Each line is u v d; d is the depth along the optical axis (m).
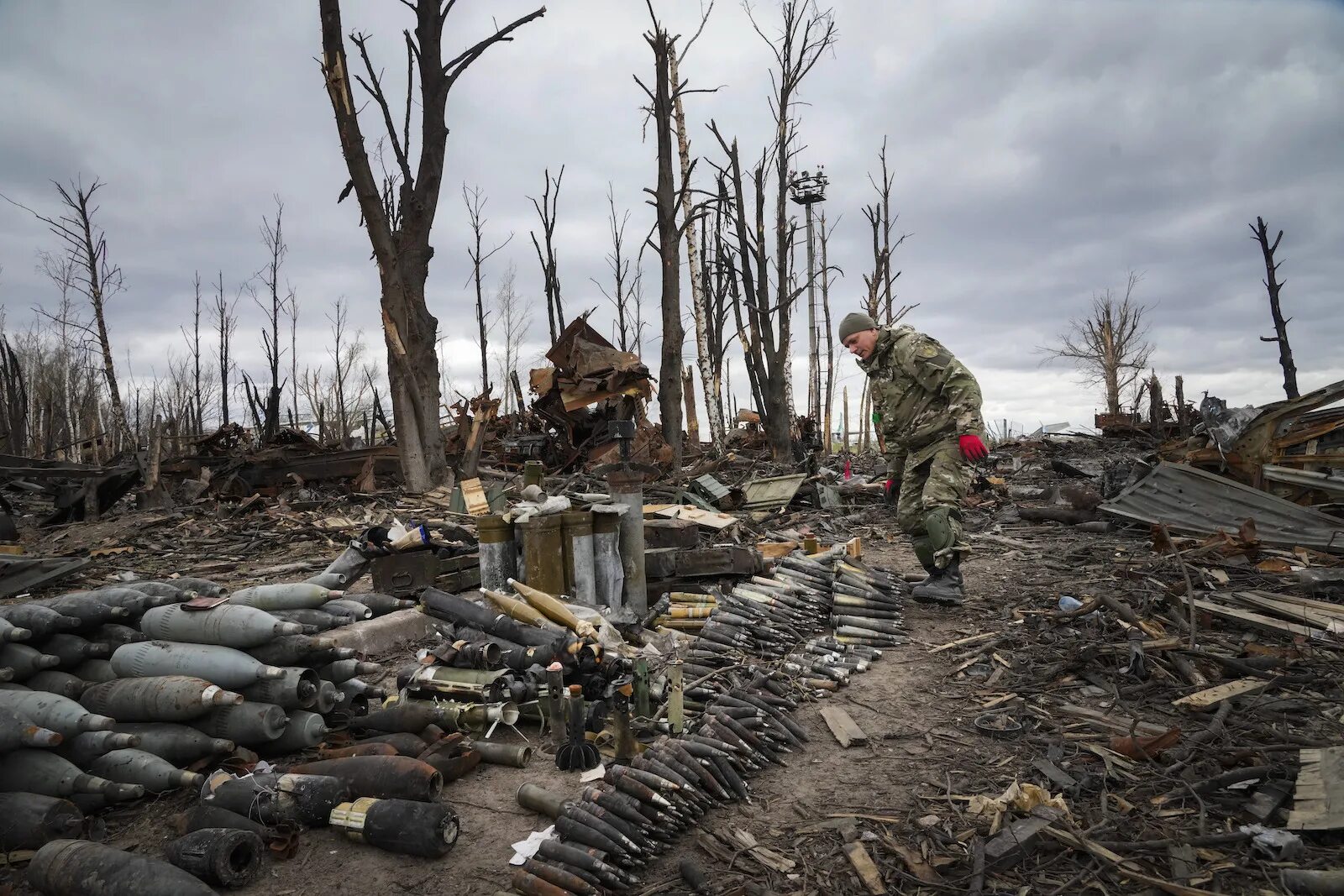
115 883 2.66
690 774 3.34
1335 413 8.38
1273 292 20.30
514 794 3.53
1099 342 43.81
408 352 14.33
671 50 19.22
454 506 10.22
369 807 3.12
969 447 5.84
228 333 35.59
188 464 16.95
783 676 4.85
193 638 3.90
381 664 5.41
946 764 3.61
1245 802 3.03
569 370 18.73
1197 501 8.51
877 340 6.35
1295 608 5.05
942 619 5.96
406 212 14.64
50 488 15.64
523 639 4.71
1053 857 2.81
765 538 9.97
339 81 13.09
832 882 2.76
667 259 17.75
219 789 3.32
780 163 20.38
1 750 3.23
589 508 5.90
